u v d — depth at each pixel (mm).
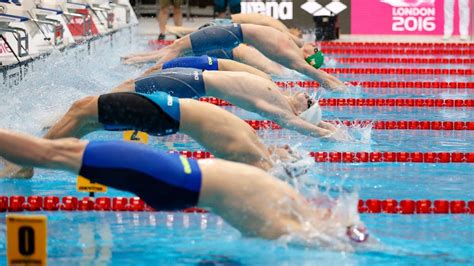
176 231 8562
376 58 27953
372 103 18250
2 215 9406
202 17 43812
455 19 34969
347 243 7727
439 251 7898
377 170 11906
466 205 9773
